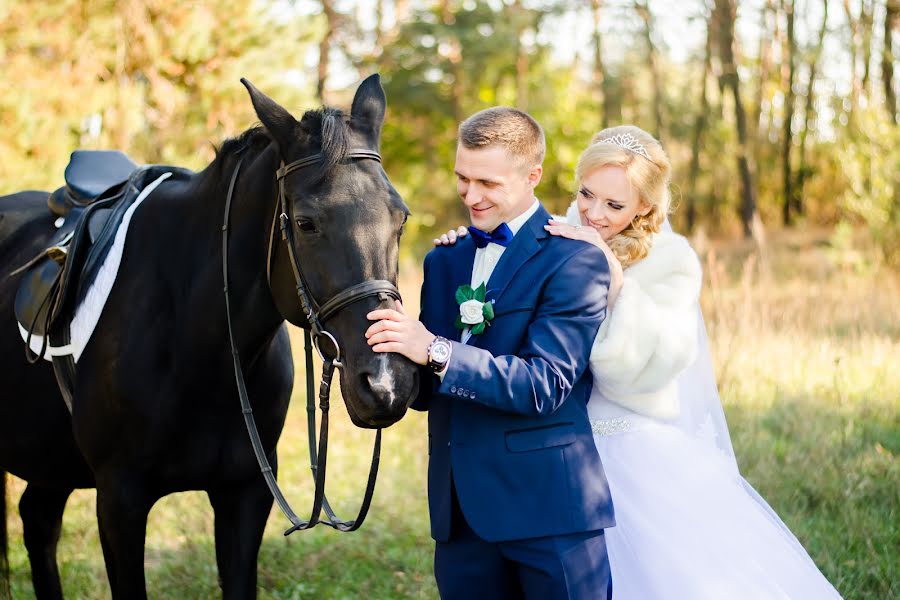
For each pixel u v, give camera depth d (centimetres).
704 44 2822
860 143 1154
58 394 282
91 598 352
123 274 261
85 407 257
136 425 248
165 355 249
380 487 462
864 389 577
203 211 249
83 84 1016
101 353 254
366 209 201
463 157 211
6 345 298
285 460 505
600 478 212
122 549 255
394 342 194
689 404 264
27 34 998
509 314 213
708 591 230
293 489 463
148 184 287
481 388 197
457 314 225
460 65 2411
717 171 2764
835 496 418
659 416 244
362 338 195
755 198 2203
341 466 495
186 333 246
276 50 1246
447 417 222
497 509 207
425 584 355
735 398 560
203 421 251
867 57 2338
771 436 504
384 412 191
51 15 1011
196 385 247
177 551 397
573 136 2592
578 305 208
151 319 251
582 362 209
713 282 650
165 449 250
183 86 1175
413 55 2452
